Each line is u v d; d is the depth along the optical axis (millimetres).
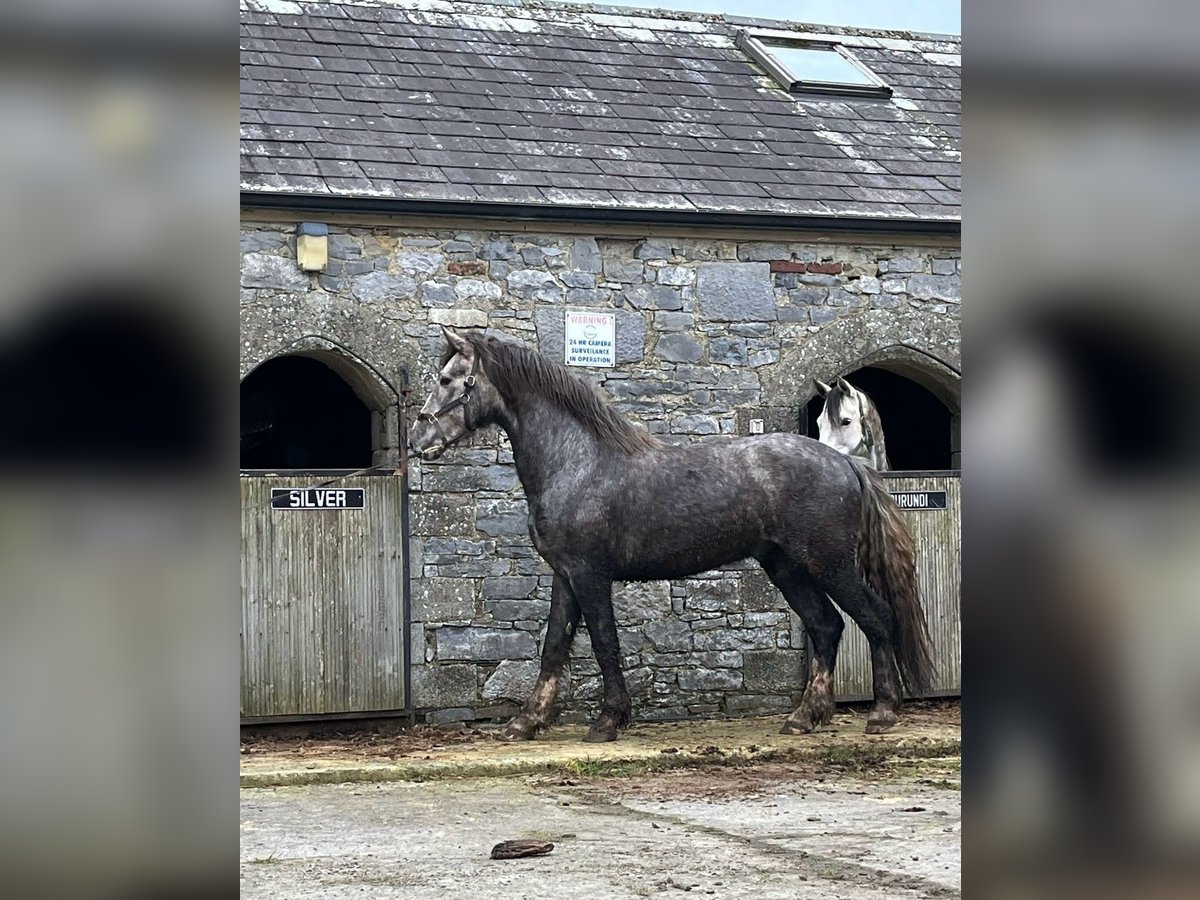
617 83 11141
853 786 7207
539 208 9297
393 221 9211
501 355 8305
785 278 9945
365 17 11148
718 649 9719
